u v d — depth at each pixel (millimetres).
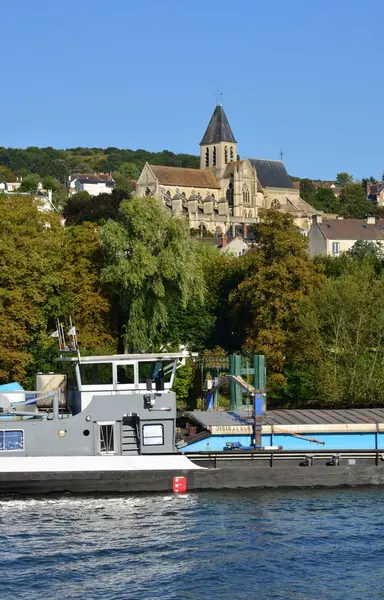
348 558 36281
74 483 44688
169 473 45250
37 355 71062
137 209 76625
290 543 37969
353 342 73438
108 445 45656
